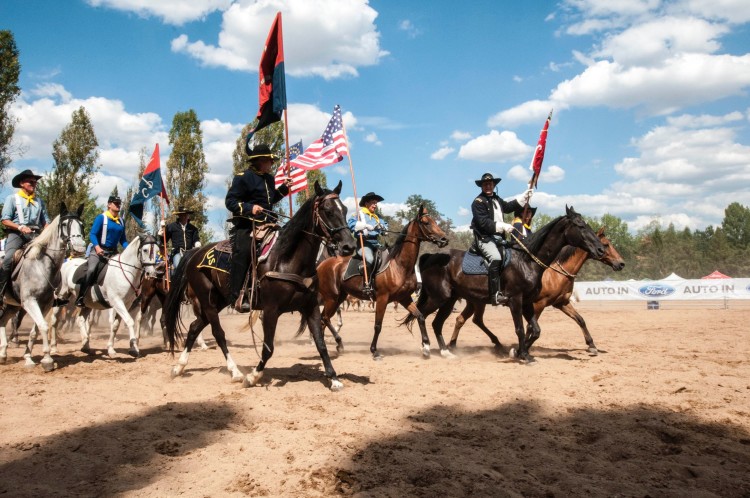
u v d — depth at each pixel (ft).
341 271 34.50
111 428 16.69
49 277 28.63
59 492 12.03
